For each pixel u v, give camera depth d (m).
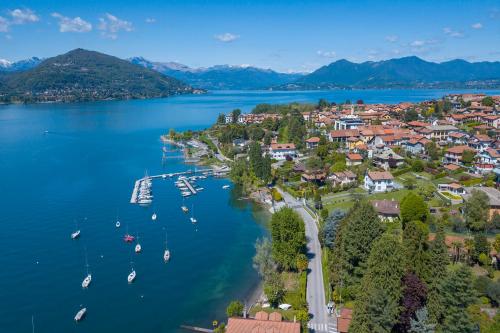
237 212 160.62
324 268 106.75
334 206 149.00
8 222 147.00
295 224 106.12
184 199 176.50
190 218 153.75
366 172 173.88
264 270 103.62
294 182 186.50
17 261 118.38
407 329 74.06
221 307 97.25
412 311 74.12
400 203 128.25
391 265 75.12
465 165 181.88
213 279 109.94
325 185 173.62
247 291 103.81
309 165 185.00
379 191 160.25
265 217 154.75
